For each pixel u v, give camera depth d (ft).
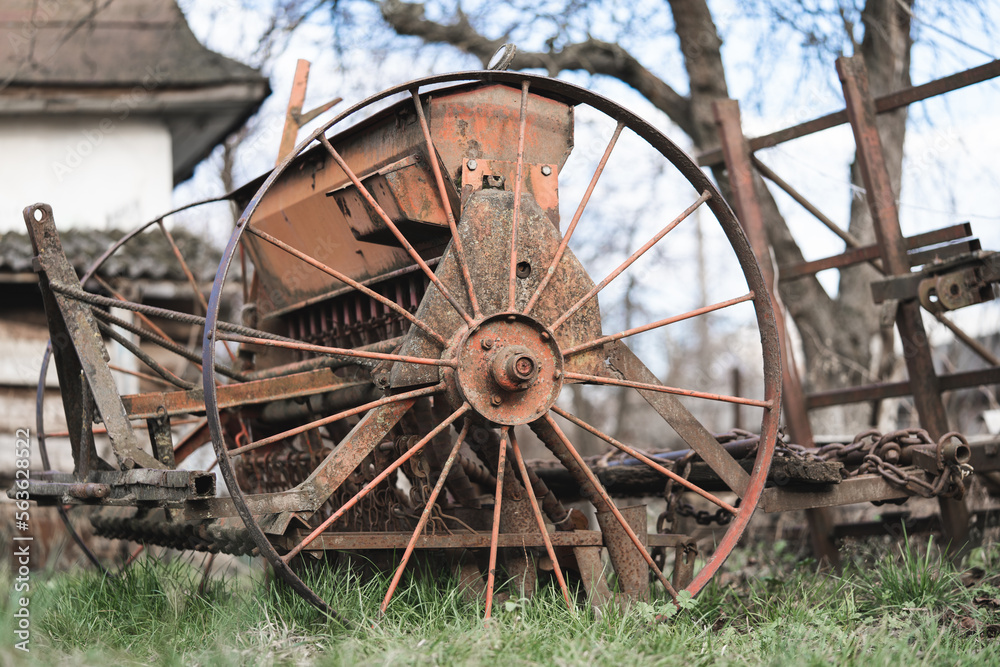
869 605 14.07
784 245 30.73
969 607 13.32
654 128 12.96
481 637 10.50
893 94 19.27
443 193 12.27
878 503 15.34
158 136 31.65
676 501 15.44
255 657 10.34
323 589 12.35
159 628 12.16
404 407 12.30
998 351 29.01
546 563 13.15
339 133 14.43
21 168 30.12
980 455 17.46
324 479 11.67
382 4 33.65
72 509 22.49
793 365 20.42
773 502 14.03
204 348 10.95
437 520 12.80
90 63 31.40
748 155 20.79
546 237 12.80
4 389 25.90
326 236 15.48
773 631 11.52
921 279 17.90
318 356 16.25
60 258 13.60
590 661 9.88
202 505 12.19
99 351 13.29
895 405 30.68
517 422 12.01
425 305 11.98
